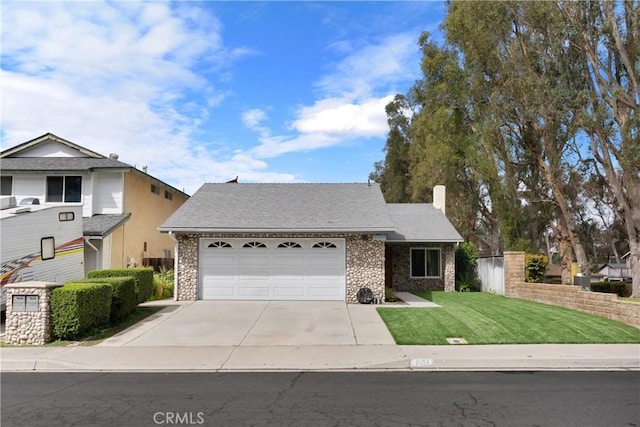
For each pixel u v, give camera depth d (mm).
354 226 17500
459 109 31984
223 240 18094
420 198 38250
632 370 9078
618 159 21141
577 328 12258
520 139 26453
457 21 26625
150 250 24859
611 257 57000
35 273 14531
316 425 5816
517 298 18969
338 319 13914
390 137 47406
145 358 9859
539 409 6477
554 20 22297
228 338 11664
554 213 29484
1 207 15094
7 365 9406
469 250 25578
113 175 21969
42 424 5902
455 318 13531
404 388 7656
